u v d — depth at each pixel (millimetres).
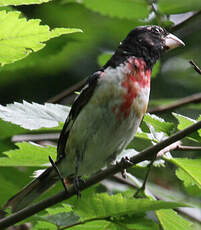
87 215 6047
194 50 12625
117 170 6301
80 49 11859
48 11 10992
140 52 8164
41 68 12352
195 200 10805
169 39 8625
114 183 10875
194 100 10336
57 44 10750
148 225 6129
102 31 11477
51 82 12648
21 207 7375
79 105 7516
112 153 7770
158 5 9664
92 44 11734
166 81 12805
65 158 7781
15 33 5051
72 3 10867
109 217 6113
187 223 6488
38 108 6977
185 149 6465
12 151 6703
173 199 10664
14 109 6805
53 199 6078
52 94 12609
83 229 6434
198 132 6105
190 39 12398
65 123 7102
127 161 6223
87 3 10117
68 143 7691
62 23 11289
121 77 7547
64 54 11961
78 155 7680
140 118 7641
